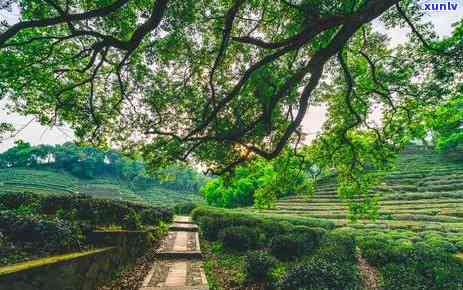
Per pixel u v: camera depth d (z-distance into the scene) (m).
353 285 8.74
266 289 9.02
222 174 7.39
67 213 11.30
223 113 7.82
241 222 17.42
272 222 17.16
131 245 10.81
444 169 48.97
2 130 6.76
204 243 16.72
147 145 8.20
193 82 8.26
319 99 10.08
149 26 5.17
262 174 51.25
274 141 9.03
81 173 117.25
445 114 9.64
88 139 8.49
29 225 6.91
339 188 11.62
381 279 10.96
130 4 6.82
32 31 6.98
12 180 90.81
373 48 8.85
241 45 7.91
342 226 27.77
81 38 7.41
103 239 8.89
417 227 25.06
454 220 28.38
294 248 13.04
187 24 7.02
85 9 6.56
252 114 7.99
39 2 6.12
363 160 10.84
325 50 5.46
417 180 46.44
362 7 5.41
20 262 5.27
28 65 6.96
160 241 16.19
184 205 42.31
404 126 10.03
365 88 9.23
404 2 7.37
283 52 5.70
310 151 11.02
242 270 10.73
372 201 11.30
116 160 130.38
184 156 7.16
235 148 8.07
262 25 7.91
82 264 6.57
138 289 8.28
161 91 8.25
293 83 5.84
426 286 9.26
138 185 118.25
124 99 8.38
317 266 8.76
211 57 8.02
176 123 8.43
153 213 19.64
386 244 14.71
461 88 7.73
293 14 7.08
